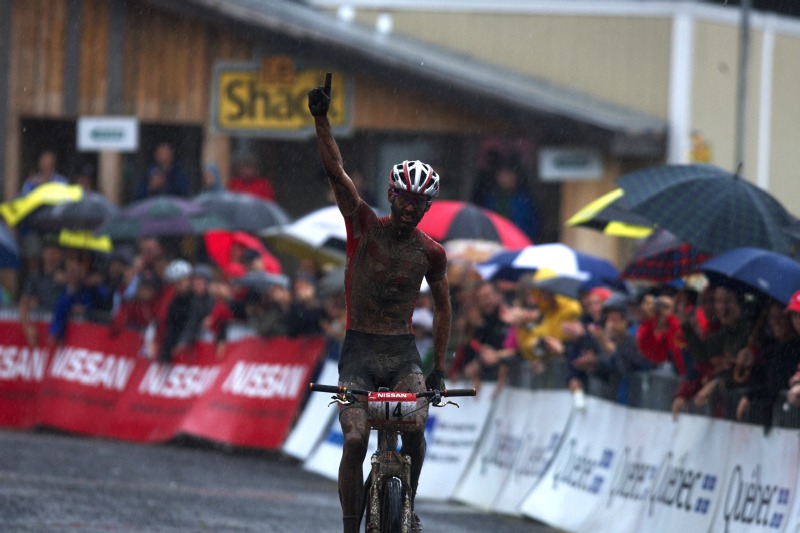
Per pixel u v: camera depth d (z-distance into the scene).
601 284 31.81
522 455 30.92
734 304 23.98
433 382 18.88
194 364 42.34
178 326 42.66
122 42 57.81
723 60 54.75
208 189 48.25
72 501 27.34
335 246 40.69
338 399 17.31
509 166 53.28
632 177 25.97
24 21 58.75
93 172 60.81
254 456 40.25
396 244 18.11
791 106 57.12
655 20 54.47
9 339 46.28
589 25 55.94
